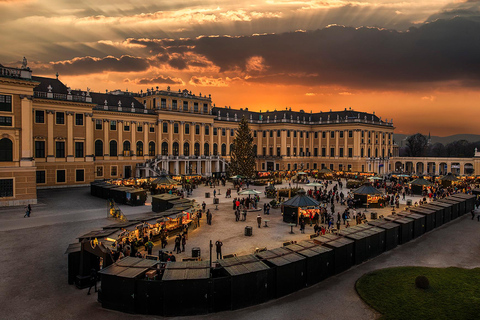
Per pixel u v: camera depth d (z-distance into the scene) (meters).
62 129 61.97
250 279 18.77
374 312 18.08
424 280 20.77
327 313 17.97
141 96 86.19
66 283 21.23
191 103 87.38
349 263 24.72
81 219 37.31
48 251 26.72
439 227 37.59
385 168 111.19
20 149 45.38
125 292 17.73
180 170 85.50
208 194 55.41
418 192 62.47
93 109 70.06
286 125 103.12
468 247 30.03
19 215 38.91
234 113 107.31
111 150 73.38
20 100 45.38
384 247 28.72
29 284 20.92
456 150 179.88
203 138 90.12
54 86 64.12
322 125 106.56
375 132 105.75
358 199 48.91
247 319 17.27
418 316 17.55
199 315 17.75
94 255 21.45
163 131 81.62
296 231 34.34
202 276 17.97
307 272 21.44
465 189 63.28
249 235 32.53
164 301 17.44
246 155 76.38
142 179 63.56
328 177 88.31
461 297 19.61
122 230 26.50
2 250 26.84
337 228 34.28
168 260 22.64
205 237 31.84
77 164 63.84
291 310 18.33
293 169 104.88
